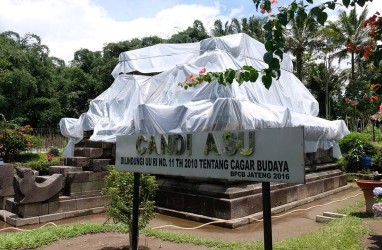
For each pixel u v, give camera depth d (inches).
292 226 288.5
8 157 619.8
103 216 330.3
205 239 230.5
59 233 232.4
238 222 284.5
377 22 141.8
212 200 303.7
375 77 140.6
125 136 182.5
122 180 208.4
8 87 1052.5
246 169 124.3
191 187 329.1
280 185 369.4
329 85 1347.2
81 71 1359.5
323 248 194.9
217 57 369.7
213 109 305.4
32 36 1309.1
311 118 441.1
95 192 352.2
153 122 353.1
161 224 296.2
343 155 641.0
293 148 110.7
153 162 164.4
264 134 119.4
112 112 445.1
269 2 126.1
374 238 214.8
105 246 214.5
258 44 441.1
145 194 213.3
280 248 201.3
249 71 152.1
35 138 727.1
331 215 303.3
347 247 194.7
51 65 1343.5
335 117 1327.5
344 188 506.3
